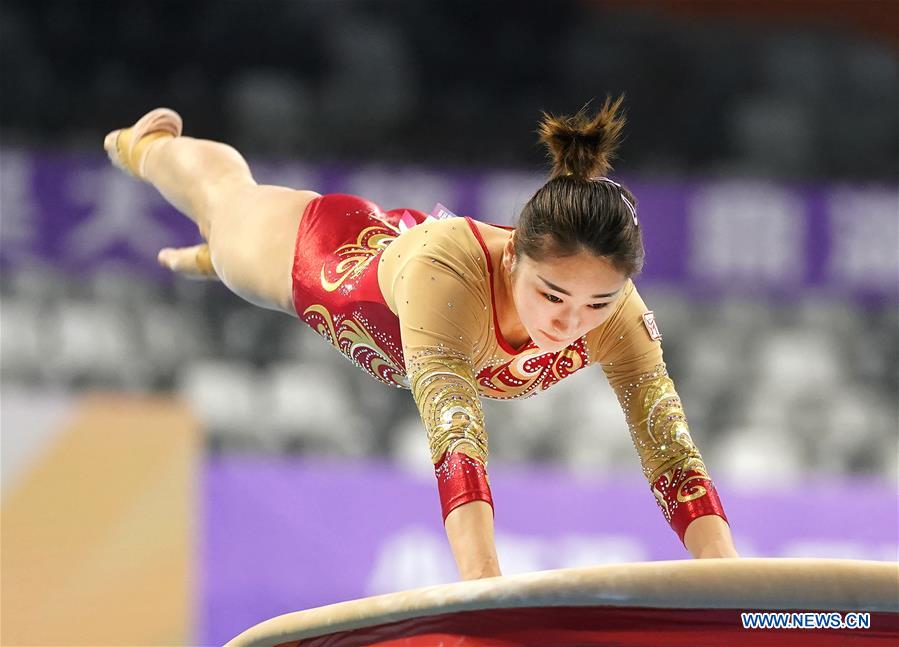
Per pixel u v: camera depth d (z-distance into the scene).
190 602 13.58
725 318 23.66
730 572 4.79
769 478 22.30
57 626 13.02
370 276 7.52
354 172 21.11
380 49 24.89
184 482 13.84
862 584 4.77
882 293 22.09
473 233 6.89
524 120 24.92
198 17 24.31
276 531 15.43
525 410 22.39
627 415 7.56
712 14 26.11
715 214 21.81
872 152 25.75
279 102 24.08
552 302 6.32
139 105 23.70
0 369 21.66
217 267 9.02
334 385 22.27
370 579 15.59
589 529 16.42
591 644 5.18
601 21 25.84
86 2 24.00
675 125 25.31
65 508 13.38
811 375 23.55
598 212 6.13
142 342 22.17
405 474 16.11
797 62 26.09
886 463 23.19
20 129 23.27
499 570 5.78
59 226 20.09
